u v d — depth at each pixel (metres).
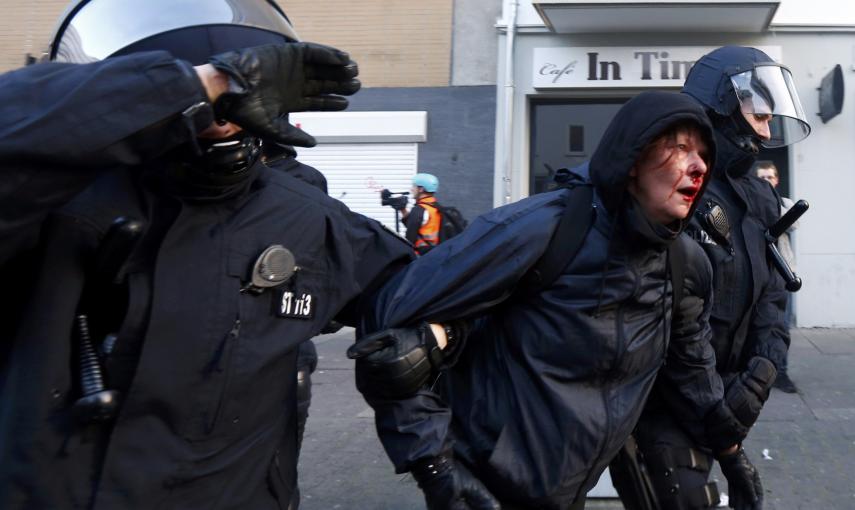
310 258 1.67
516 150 10.72
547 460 2.03
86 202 1.41
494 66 10.80
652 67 10.43
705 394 2.56
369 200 11.03
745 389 2.62
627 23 10.16
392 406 2.00
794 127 3.16
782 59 10.20
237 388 1.52
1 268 1.33
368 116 10.93
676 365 2.54
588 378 2.06
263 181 1.67
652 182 2.03
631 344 2.07
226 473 1.53
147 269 1.45
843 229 10.02
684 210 2.04
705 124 1.99
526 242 2.00
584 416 2.03
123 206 1.43
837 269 10.01
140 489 1.40
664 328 2.18
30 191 1.23
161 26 1.47
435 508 1.99
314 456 5.27
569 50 10.55
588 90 10.62
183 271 1.47
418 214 7.95
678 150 2.01
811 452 5.11
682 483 2.72
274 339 1.59
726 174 2.89
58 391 1.35
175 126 1.29
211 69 1.32
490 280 1.98
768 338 2.93
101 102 1.24
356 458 5.21
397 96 10.98
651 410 2.77
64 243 1.37
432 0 10.92
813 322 10.02
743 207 2.87
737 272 2.81
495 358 2.13
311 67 1.42
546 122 10.97
